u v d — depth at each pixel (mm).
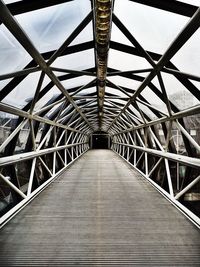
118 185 6168
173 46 3051
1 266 2398
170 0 3396
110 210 4070
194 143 4094
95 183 6430
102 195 5117
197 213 5531
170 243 2861
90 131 24422
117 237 3014
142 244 2834
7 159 3836
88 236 3039
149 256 2578
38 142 8430
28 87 5402
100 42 3447
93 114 13508
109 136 29469
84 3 3709
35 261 2480
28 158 4750
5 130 5848
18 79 4875
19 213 3885
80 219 3631
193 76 3467
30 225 3387
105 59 4027
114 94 8289
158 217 3736
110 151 22094
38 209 4109
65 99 6484
